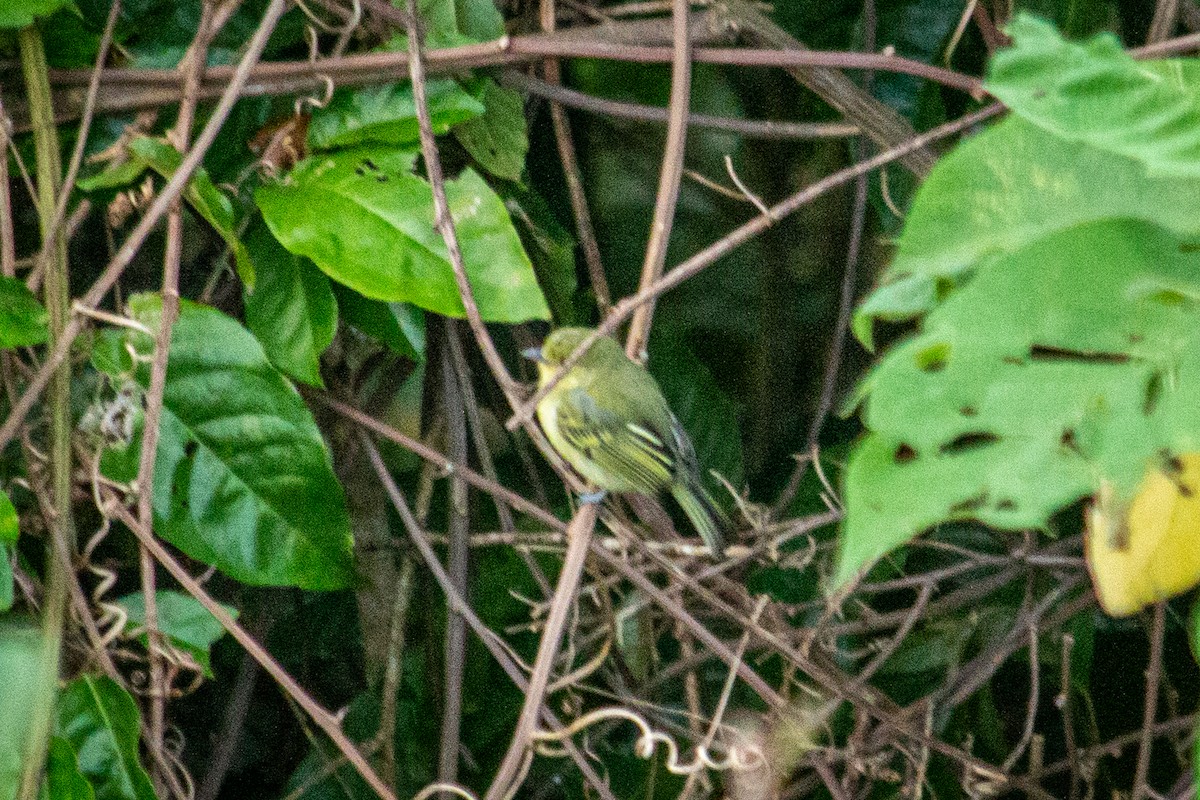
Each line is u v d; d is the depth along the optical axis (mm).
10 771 5375
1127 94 3250
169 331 5992
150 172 6891
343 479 8094
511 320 6359
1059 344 3166
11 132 6688
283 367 6809
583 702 8586
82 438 6223
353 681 9617
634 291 10297
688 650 8031
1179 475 3588
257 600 8664
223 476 6289
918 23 8922
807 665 6941
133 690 6273
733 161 10453
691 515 8477
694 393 9828
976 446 3174
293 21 7613
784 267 10664
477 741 8719
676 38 6855
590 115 9852
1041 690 9453
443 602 8984
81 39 6902
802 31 9055
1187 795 7395
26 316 6059
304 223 6535
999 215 3371
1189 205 3225
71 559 6008
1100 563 3701
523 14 8508
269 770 9430
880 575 8734
